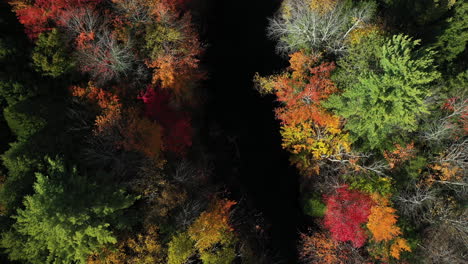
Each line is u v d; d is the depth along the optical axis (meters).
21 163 16.42
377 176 19.41
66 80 18.94
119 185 16.94
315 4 19.03
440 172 19.53
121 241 16.70
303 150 20.80
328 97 18.70
